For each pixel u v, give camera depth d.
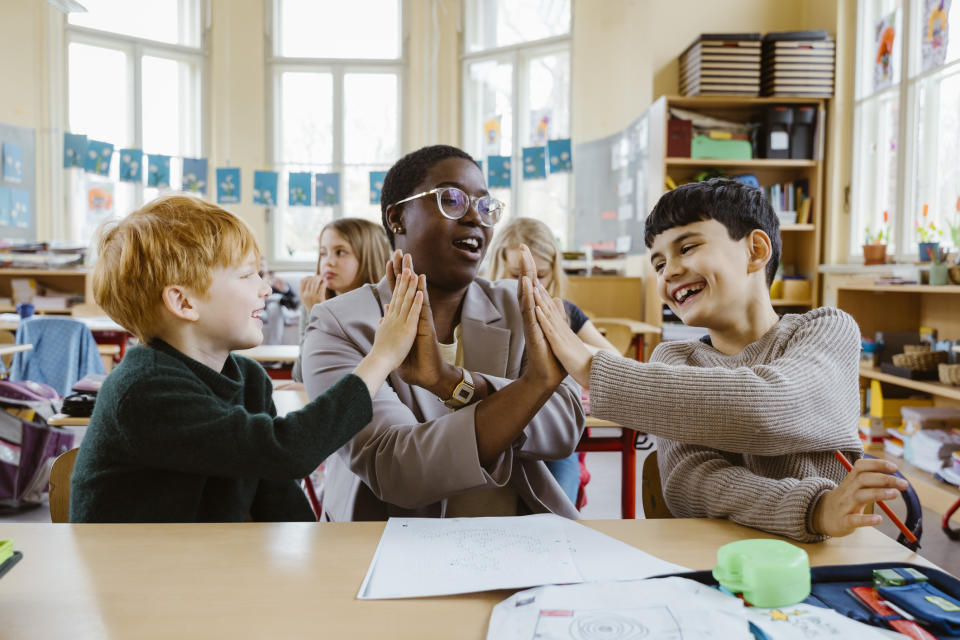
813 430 0.86
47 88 6.27
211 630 0.62
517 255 2.74
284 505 1.23
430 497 1.00
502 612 0.64
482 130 6.89
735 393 0.84
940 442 2.99
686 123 4.77
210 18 6.86
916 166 3.81
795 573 0.65
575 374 0.96
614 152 5.75
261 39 6.98
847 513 0.77
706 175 4.93
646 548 0.81
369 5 7.04
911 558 0.77
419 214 1.15
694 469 0.98
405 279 1.02
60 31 6.30
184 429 0.92
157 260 1.00
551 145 5.52
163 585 0.71
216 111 6.91
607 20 5.79
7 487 2.86
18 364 3.89
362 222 2.90
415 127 6.98
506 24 6.70
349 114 7.11
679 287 1.01
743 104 4.86
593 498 3.14
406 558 0.78
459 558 0.78
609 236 5.86
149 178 5.57
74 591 0.69
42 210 6.30
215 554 0.79
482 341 1.20
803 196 4.85
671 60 5.12
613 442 2.19
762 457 0.96
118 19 6.56
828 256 4.73
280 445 0.90
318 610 0.66
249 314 1.07
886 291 3.76
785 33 4.62
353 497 1.15
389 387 1.15
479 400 1.05
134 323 1.03
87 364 3.97
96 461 0.99
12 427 2.87
